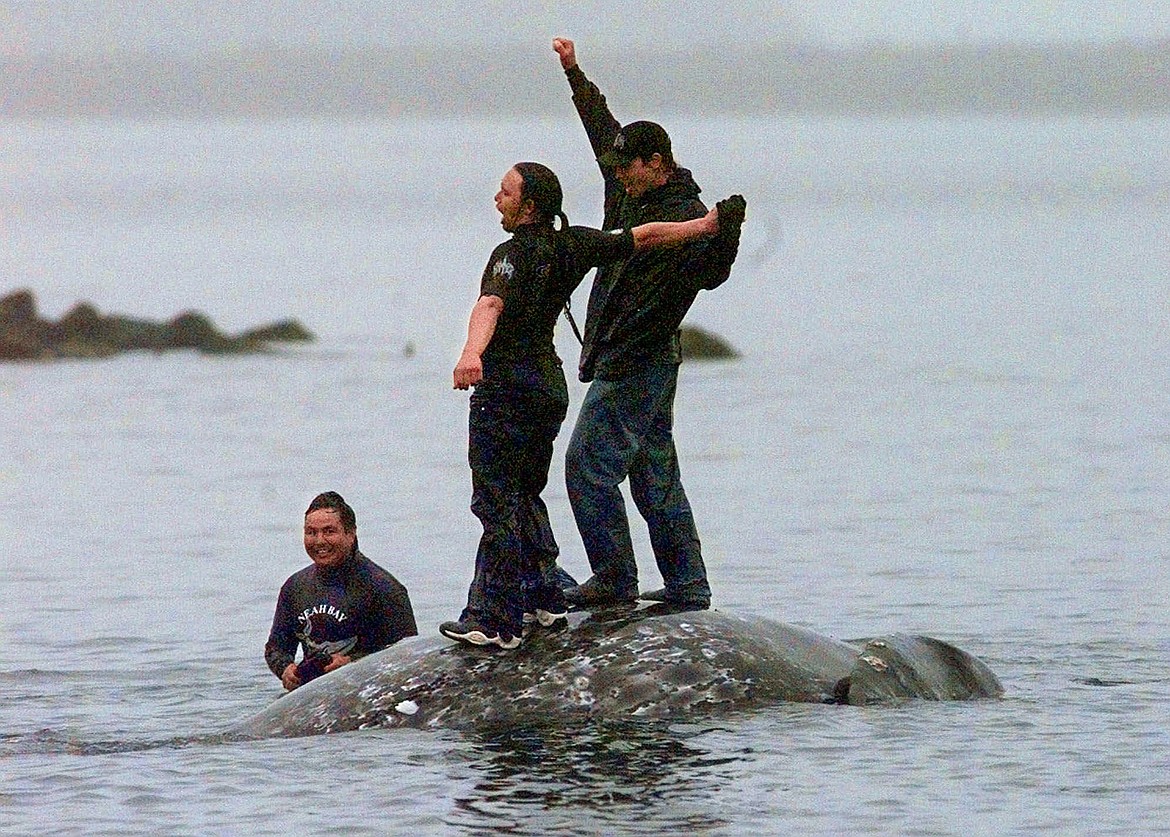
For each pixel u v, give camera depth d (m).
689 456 91.75
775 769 37.81
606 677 41.00
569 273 38.59
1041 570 62.62
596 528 42.50
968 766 38.12
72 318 152.38
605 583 43.09
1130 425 99.19
